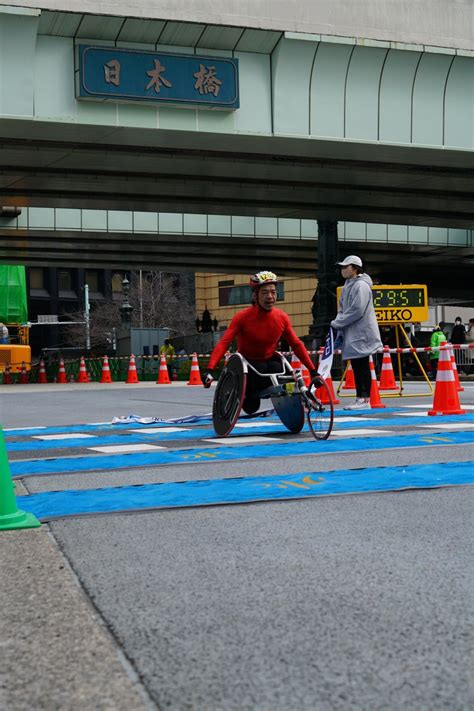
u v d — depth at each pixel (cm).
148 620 322
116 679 266
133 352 4388
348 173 3266
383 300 1734
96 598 350
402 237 4728
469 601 339
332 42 2727
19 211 3953
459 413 1137
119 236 4231
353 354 1260
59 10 2436
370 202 3791
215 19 2591
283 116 2772
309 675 267
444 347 1145
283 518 499
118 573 387
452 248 4850
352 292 1259
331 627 311
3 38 2452
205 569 392
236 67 2694
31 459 795
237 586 365
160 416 1366
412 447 801
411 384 2372
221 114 2716
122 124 2616
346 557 409
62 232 4094
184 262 5156
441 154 3044
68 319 10200
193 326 8606
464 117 2997
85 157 2931
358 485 603
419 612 326
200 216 4250
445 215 4131
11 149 2797
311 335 4134
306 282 8894
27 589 364
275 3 2656
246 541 445
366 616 322
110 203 3638
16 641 302
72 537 458
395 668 271
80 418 1372
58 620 323
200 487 606
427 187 3550
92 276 10419
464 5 2889
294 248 4675
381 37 2786
